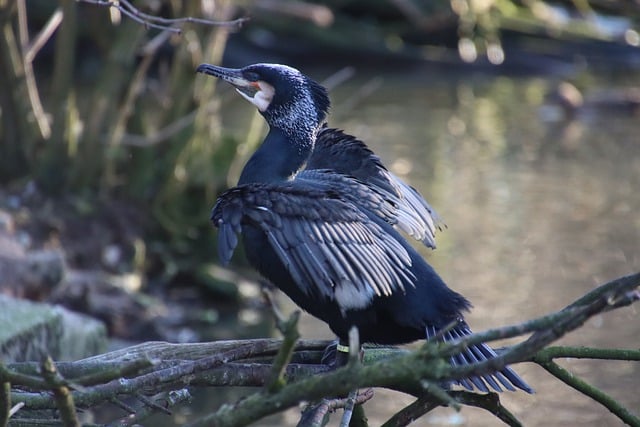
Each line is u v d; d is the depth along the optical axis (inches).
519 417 390.0
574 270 534.6
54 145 540.4
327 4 1107.9
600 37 1112.2
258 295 526.3
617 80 1011.3
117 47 540.1
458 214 621.6
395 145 776.9
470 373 195.5
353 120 852.6
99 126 546.9
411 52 1095.0
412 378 194.4
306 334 467.8
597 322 475.2
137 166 556.4
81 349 403.5
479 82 1022.4
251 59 1067.3
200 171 556.4
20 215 515.5
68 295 475.5
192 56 547.8
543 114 884.0
